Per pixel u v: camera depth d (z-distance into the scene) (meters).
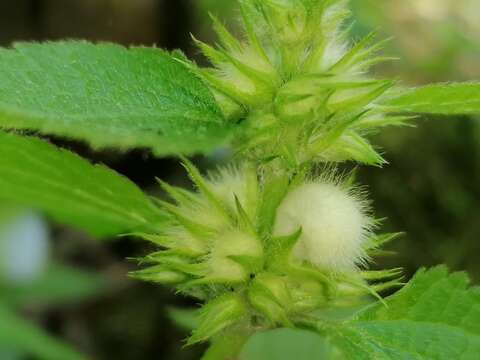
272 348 0.12
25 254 0.16
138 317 0.20
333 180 0.08
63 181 0.08
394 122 0.07
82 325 0.20
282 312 0.07
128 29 0.23
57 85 0.07
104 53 0.07
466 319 0.08
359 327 0.08
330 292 0.07
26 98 0.07
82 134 0.06
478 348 0.08
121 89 0.07
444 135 0.20
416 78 0.25
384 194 0.20
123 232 0.09
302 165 0.07
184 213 0.08
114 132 0.06
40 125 0.06
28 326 0.14
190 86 0.07
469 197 0.20
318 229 0.07
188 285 0.07
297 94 0.07
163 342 0.20
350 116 0.07
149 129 0.06
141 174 0.21
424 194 0.20
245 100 0.07
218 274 0.07
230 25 0.23
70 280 0.17
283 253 0.07
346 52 0.07
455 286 0.08
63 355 0.14
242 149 0.07
